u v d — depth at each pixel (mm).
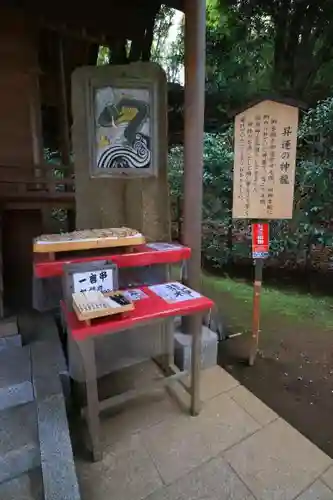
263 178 2648
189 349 2609
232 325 3709
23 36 3418
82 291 1801
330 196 4293
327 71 5648
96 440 1810
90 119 2439
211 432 2043
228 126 5848
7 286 3410
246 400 2352
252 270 5891
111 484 1686
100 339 2561
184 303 1918
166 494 1635
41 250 1809
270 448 1921
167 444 1946
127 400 2215
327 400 2385
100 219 2555
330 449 1923
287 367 2832
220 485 1685
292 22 5617
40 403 1857
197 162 2543
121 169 2514
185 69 2445
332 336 3398
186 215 2631
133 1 3850
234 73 6211
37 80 3568
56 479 1468
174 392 2416
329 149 4246
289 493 1644
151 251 2090
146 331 2727
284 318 3871
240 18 6043
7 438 1697
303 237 4883
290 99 2477
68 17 3641
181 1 2705
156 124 2492
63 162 4953
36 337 2486
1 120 3426
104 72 2391
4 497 1504
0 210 3256
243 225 6098
